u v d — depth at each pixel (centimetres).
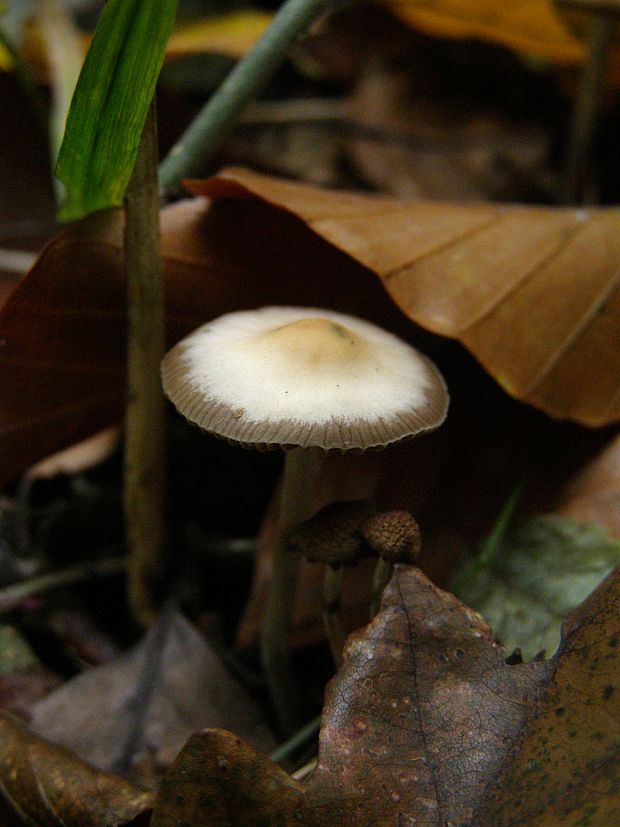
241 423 7
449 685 7
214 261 10
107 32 7
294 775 8
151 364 9
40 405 10
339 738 7
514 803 7
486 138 20
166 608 11
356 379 8
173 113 14
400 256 9
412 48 22
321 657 11
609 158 18
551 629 9
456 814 7
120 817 7
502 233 10
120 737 10
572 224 10
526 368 9
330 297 10
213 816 7
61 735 9
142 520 10
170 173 11
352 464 10
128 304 9
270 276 10
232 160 18
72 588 12
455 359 11
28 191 15
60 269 9
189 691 10
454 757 7
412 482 10
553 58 18
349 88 22
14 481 13
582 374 10
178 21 19
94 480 13
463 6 17
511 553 10
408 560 8
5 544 12
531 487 10
